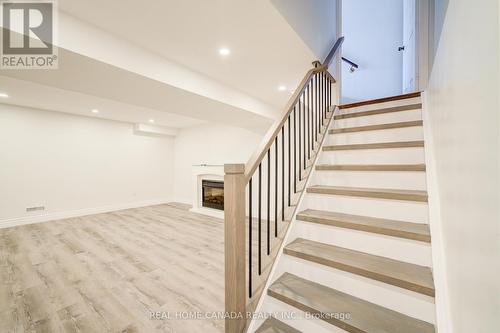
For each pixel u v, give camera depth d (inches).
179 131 273.7
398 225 54.8
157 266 100.9
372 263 50.6
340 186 76.2
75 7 62.9
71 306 72.7
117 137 227.0
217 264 102.9
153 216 199.5
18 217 168.1
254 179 188.5
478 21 25.0
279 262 58.6
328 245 61.3
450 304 37.7
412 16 117.9
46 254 114.0
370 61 170.2
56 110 183.0
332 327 45.2
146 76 84.4
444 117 47.7
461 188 32.4
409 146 70.8
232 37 77.7
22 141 170.4
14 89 129.8
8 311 70.3
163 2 61.0
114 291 81.0
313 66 98.7
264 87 125.5
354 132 87.4
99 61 72.3
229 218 46.2
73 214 195.8
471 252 27.0
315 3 91.7
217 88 115.2
